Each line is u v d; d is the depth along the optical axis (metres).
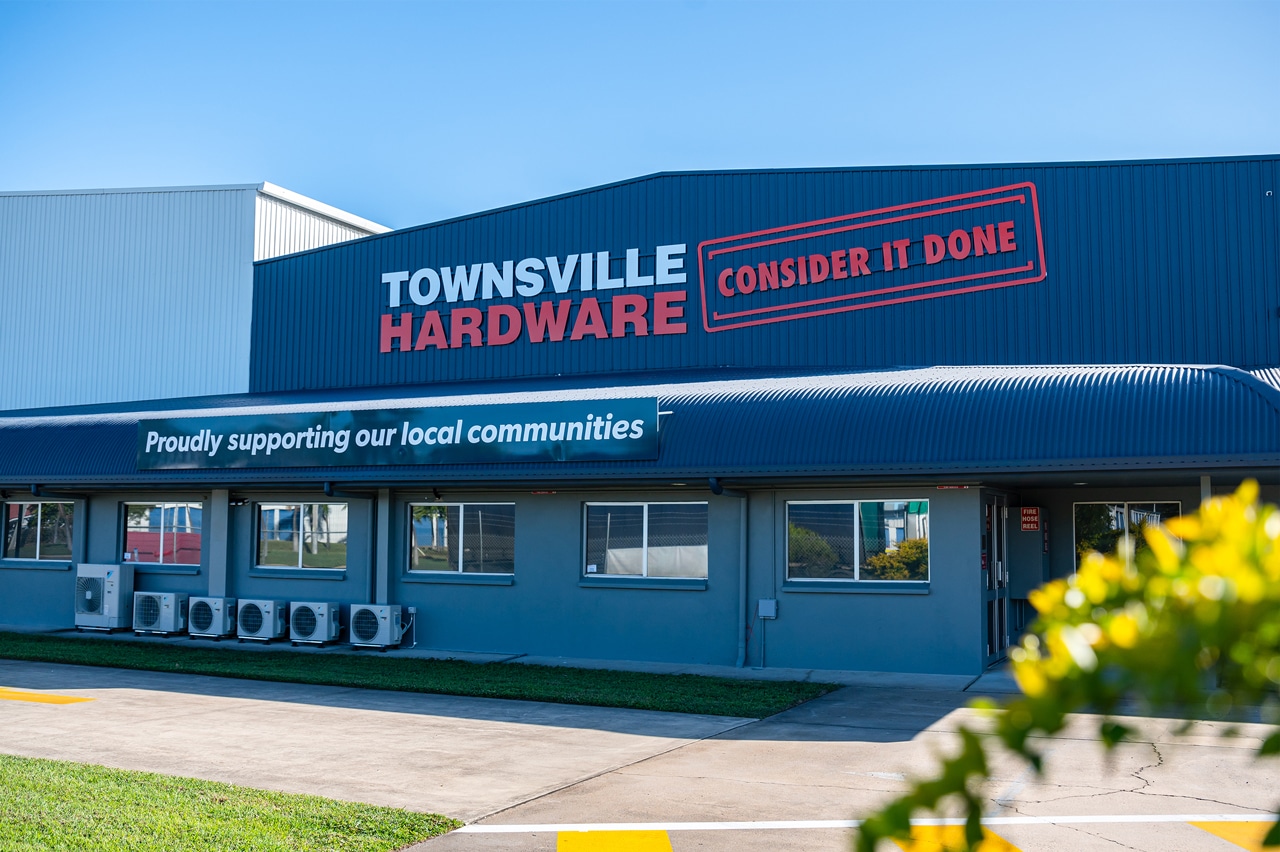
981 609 16.98
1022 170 20.86
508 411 19.25
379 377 26.05
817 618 17.94
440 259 25.56
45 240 31.22
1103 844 8.09
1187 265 19.89
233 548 23.02
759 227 22.59
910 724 13.04
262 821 8.46
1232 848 7.99
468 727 12.95
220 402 25.70
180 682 16.70
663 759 11.11
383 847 7.88
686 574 19.12
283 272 27.70
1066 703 1.96
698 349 22.92
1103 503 19.48
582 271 24.00
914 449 16.30
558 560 19.94
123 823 8.30
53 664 18.72
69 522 24.95
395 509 21.50
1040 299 20.59
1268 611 1.82
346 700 14.98
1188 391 15.38
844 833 8.35
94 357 30.27
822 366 21.89
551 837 8.26
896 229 21.62
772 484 17.83
